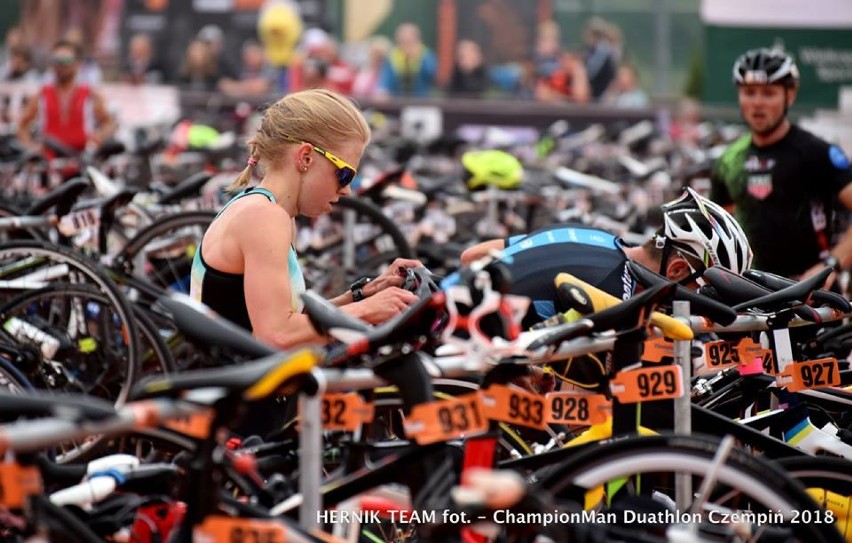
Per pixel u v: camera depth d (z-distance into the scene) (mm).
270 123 10602
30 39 49156
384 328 7898
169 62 48250
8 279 15688
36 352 14258
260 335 10000
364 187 21922
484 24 51219
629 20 52219
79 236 17234
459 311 8336
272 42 47438
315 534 7320
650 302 8461
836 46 28797
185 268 18562
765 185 16922
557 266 10789
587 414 8734
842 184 16734
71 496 8367
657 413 10508
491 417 8148
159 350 15336
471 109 41906
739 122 39031
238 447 9422
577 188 27359
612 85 48625
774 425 10727
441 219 24188
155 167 27672
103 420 6539
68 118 29938
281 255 10180
